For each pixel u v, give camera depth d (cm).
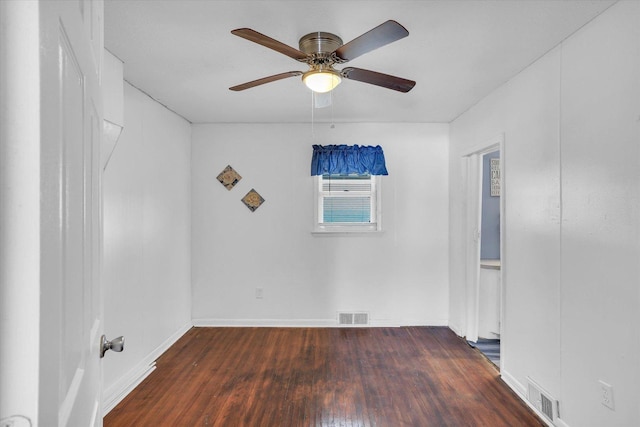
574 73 211
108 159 248
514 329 274
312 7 188
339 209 439
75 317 71
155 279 335
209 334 401
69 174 65
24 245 45
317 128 430
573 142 211
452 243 417
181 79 288
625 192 174
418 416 239
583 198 202
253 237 431
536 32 212
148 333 320
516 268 272
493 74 278
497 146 323
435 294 429
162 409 249
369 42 178
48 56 49
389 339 383
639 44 166
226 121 422
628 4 172
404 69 269
